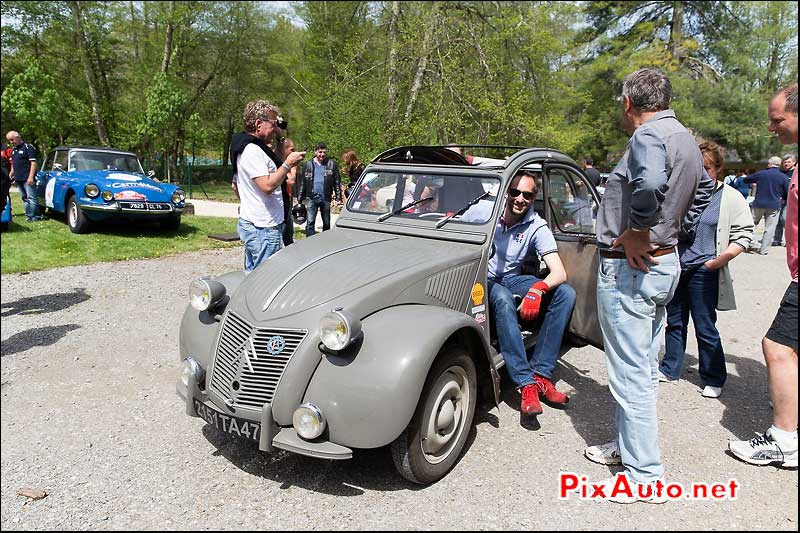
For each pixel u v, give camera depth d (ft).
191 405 10.53
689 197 9.37
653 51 82.64
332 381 9.29
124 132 86.58
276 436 9.47
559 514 9.47
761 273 30.76
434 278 11.19
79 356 16.30
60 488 10.05
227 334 10.39
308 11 72.23
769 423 13.01
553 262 12.68
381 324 9.82
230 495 9.91
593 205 16.94
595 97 88.28
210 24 95.09
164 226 37.65
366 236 13.37
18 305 21.12
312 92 66.49
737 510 9.68
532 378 12.19
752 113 78.28
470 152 25.84
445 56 54.13
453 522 9.21
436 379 9.98
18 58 89.71
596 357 17.38
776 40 84.74
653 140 8.70
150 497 9.83
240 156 15.08
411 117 53.62
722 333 20.18
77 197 33.01
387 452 11.46
